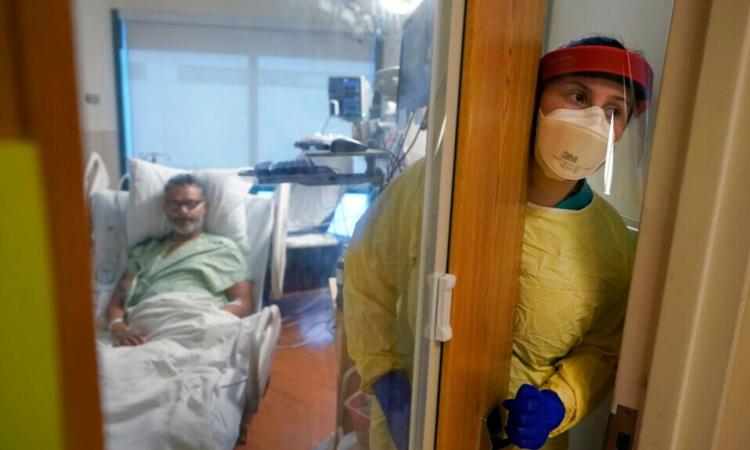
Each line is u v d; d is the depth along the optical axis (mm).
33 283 257
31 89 237
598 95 802
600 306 915
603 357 951
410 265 793
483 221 661
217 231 1222
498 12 605
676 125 582
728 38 541
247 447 1191
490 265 711
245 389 1240
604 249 906
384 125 1003
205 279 1191
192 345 1166
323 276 1225
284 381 1275
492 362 794
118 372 1001
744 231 566
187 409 1105
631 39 989
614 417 671
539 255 878
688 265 589
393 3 944
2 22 227
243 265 1276
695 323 599
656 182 603
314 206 1194
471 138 595
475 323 696
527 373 939
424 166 699
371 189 1059
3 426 270
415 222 763
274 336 1279
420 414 693
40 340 266
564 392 879
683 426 631
